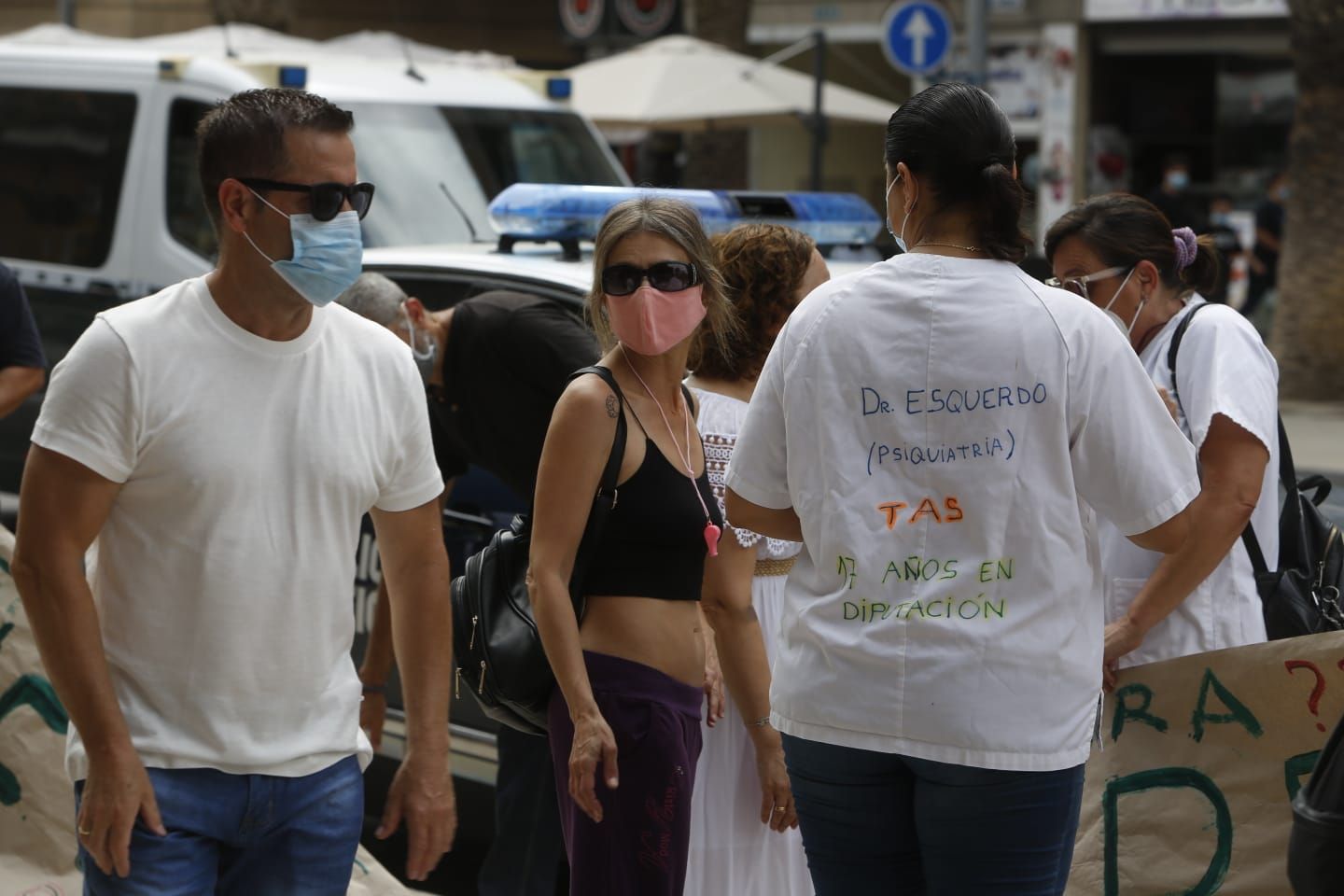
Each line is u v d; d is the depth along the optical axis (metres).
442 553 6.54
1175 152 42.16
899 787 5.96
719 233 8.41
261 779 5.92
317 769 6.08
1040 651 5.72
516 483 9.27
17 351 10.71
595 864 7.17
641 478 7.18
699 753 7.45
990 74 41.44
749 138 41.53
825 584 5.99
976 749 5.68
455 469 9.86
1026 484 5.75
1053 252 8.41
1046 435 5.77
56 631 5.66
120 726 5.68
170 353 5.75
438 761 6.47
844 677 5.87
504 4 48.41
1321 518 8.62
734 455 6.38
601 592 7.22
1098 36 40.88
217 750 5.84
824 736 5.95
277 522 5.89
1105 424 5.78
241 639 5.85
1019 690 5.70
